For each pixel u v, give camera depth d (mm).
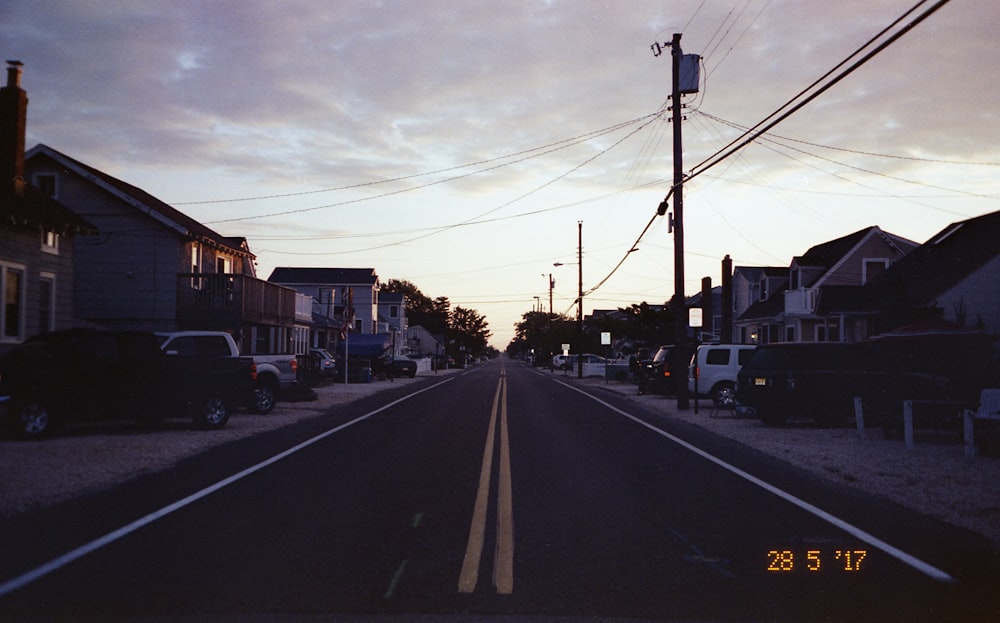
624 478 10672
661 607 5367
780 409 17969
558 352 100938
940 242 30125
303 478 10406
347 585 5762
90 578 5871
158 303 29531
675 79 23922
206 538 7105
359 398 28641
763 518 8180
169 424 17516
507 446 14078
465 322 155375
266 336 37375
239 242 36812
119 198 29453
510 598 5512
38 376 14055
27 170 29234
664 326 49812
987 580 6051
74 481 9875
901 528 7766
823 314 30734
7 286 19406
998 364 21703
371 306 72750
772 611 5312
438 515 8188
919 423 15484
